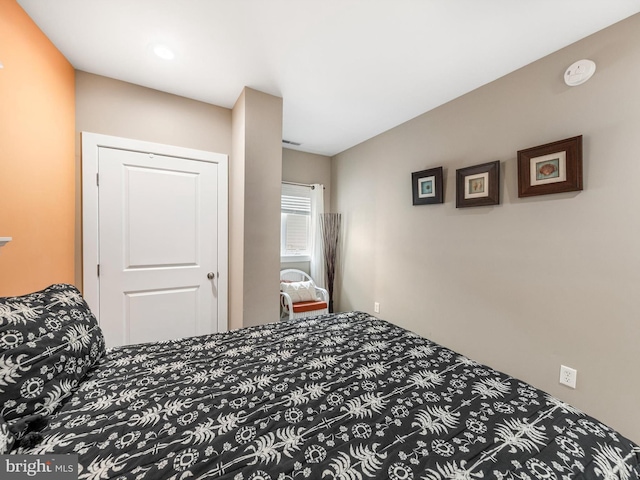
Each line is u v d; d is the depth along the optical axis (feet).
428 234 8.46
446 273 7.89
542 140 5.77
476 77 6.61
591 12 4.54
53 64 5.49
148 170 7.22
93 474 2.08
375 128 9.88
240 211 7.45
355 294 11.68
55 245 5.59
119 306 6.95
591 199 5.04
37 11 4.62
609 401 4.83
